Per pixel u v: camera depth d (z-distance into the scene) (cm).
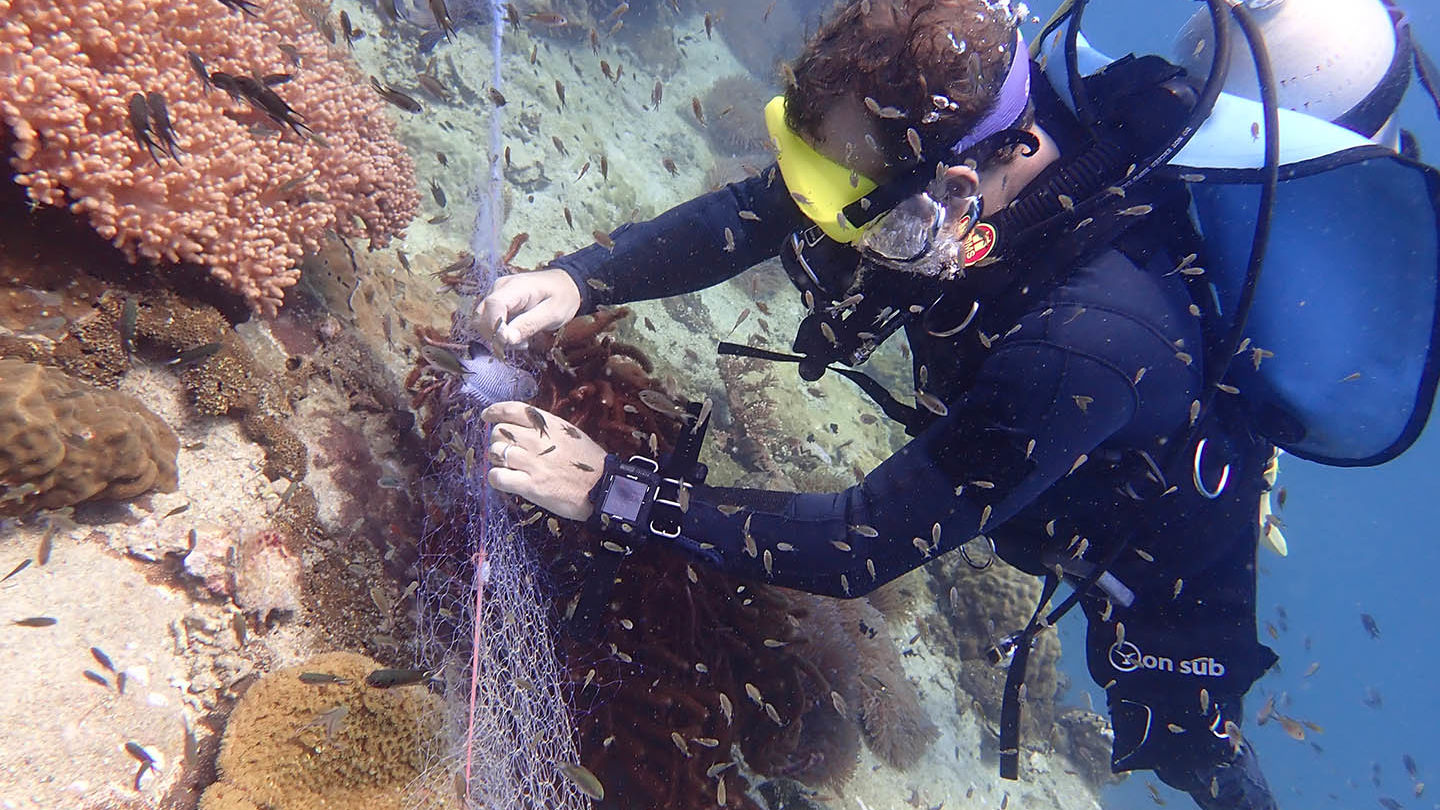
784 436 621
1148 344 193
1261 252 208
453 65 678
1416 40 287
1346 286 223
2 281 213
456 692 229
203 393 235
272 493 241
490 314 232
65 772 166
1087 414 184
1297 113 239
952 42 173
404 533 261
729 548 214
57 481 188
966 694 597
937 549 202
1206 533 270
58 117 209
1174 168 210
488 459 209
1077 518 264
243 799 188
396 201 370
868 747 442
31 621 173
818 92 184
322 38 375
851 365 237
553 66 895
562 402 281
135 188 229
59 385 200
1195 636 298
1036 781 593
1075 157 206
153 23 248
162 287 240
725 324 757
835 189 193
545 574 260
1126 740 350
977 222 196
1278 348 238
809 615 358
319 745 203
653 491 217
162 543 211
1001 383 187
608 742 248
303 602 235
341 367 291
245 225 262
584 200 704
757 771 321
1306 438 253
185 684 203
